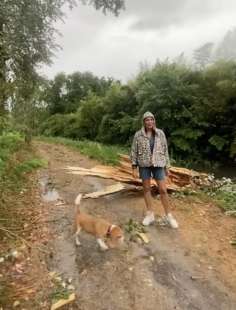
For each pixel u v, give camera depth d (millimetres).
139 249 5121
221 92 16266
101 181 9039
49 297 4066
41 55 10742
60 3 10594
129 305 3910
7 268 4684
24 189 8070
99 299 4023
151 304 3922
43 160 11648
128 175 8273
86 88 46188
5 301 3998
